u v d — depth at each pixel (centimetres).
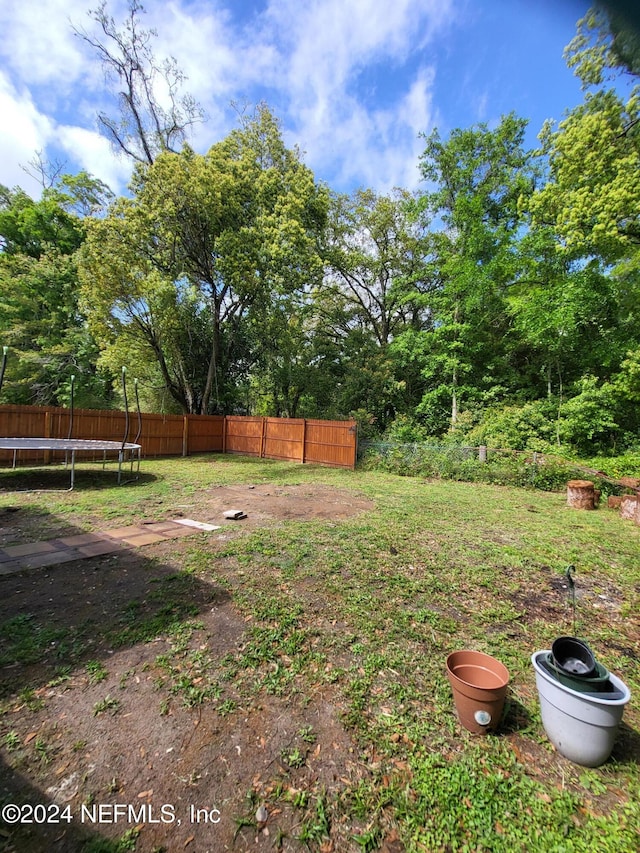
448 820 143
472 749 174
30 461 995
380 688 211
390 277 1816
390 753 171
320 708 196
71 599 295
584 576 373
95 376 1684
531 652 250
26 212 1686
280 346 1579
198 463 1164
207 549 407
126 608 284
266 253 1349
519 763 167
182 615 276
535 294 1089
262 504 631
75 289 1642
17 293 1565
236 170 1412
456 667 202
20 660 222
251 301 1496
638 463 804
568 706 165
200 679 212
